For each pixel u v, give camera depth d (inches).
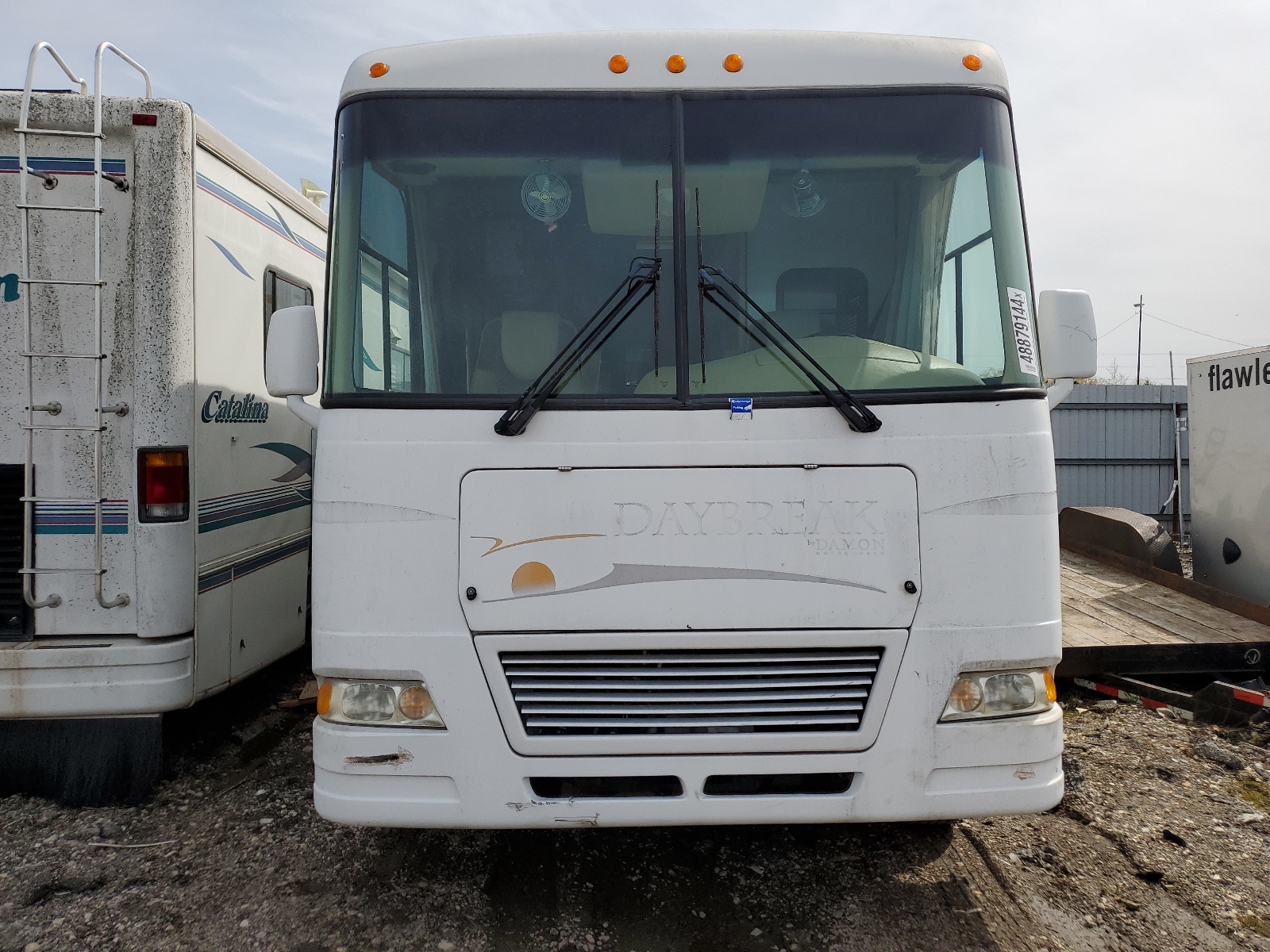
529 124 111.7
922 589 102.1
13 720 146.5
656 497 102.3
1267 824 137.6
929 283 111.1
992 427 104.2
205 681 155.9
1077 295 108.1
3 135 143.0
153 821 141.6
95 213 138.3
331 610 102.4
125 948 107.5
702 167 111.0
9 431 144.8
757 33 114.0
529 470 102.5
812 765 101.6
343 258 110.3
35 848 131.9
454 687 101.2
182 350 147.4
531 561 101.7
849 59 113.3
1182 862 126.9
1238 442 247.8
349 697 102.8
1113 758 164.6
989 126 113.3
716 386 105.6
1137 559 263.1
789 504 102.3
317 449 107.7
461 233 110.7
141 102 144.1
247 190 174.2
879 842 133.3
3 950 107.1
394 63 113.0
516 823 101.3
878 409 103.7
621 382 105.9
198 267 152.1
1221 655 193.5
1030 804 103.3
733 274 109.3
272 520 187.0
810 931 110.3
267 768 164.4
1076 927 111.0
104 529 145.4
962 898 117.8
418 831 138.0
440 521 102.1
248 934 110.3
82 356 141.2
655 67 112.1
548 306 109.3
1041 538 104.3
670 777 102.9
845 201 111.3
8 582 145.6
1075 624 211.3
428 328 109.1
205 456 155.4
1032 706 104.3
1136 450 489.1
